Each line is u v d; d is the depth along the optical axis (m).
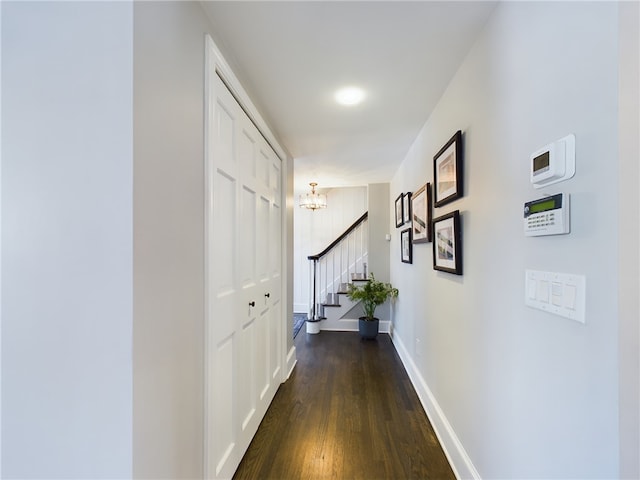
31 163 0.84
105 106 0.82
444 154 1.85
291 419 2.14
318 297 5.38
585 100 0.79
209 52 1.26
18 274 0.85
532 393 1.02
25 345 0.85
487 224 1.33
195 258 1.16
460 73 1.64
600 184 0.75
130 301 0.81
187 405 1.10
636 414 0.70
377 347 3.83
